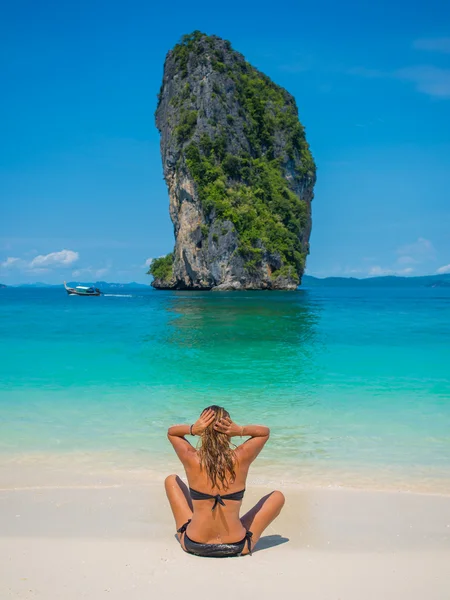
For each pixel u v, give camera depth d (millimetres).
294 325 23656
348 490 6012
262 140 112438
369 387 11266
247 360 14562
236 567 4152
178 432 4500
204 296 67375
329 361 14289
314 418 8969
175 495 4762
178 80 112188
